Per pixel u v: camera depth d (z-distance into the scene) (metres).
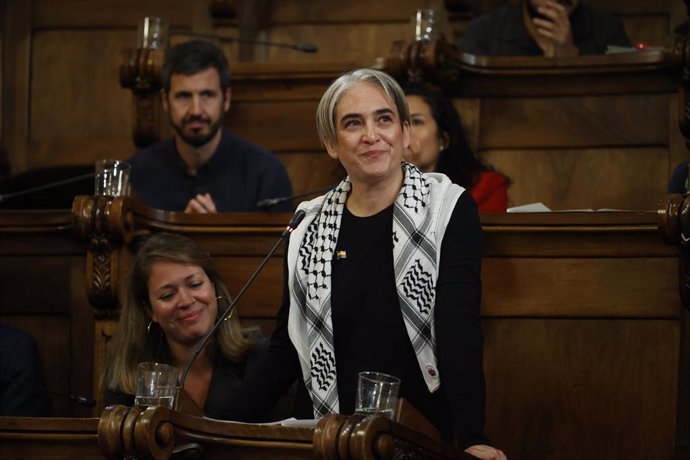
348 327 6.34
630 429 7.64
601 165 10.82
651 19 13.09
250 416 6.62
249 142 10.79
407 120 6.57
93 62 13.20
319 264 6.44
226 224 8.40
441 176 6.61
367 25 13.53
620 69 10.76
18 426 6.11
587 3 13.20
